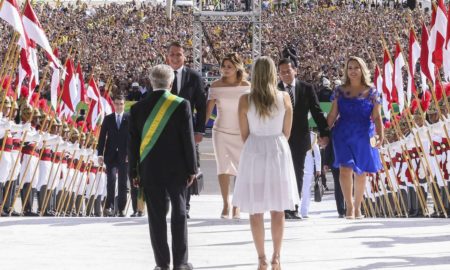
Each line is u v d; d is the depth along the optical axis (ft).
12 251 96.02
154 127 81.92
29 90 149.48
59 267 86.74
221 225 118.52
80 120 209.05
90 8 539.29
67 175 169.68
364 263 87.76
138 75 372.99
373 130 122.72
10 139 145.69
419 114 166.91
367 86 120.47
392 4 517.55
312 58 419.13
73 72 168.96
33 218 125.70
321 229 112.88
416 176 167.32
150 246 100.07
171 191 81.97
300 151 122.83
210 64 397.39
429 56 153.28
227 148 124.06
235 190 82.84
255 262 89.76
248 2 331.98
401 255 92.27
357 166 121.49
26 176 153.58
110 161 161.17
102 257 92.63
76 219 124.88
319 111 122.31
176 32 478.59
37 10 510.99
